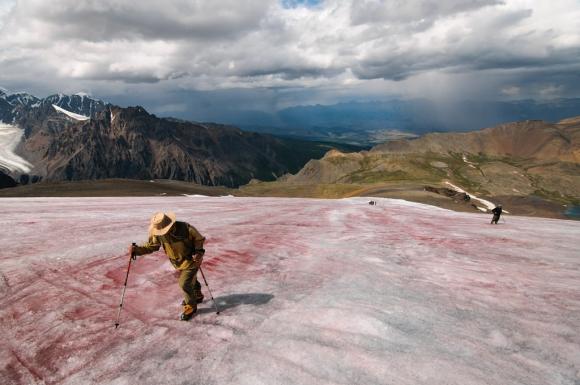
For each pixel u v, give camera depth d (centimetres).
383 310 737
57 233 1584
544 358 570
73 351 621
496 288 896
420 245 1456
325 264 1113
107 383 532
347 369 539
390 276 990
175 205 3228
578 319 706
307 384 508
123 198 4059
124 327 695
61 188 9562
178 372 546
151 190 10431
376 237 1638
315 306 757
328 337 630
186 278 708
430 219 2733
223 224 2005
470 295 843
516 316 722
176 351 604
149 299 823
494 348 600
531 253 1329
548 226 2444
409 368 541
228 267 1083
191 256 723
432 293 853
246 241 1473
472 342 618
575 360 563
